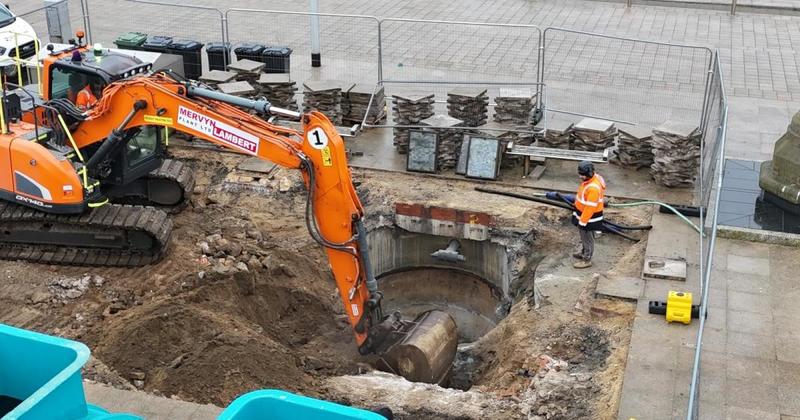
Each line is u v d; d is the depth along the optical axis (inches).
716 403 434.6
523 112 695.7
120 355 463.2
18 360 184.4
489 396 462.3
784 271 551.8
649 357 470.0
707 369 460.1
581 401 445.1
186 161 704.4
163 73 526.9
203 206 641.6
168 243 561.0
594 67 916.0
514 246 607.5
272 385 459.5
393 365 500.4
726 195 637.9
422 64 919.0
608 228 570.3
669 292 509.4
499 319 607.5
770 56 958.4
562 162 705.0
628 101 823.7
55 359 180.4
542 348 497.7
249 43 896.3
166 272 550.6
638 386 446.6
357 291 476.7
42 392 162.7
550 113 795.4
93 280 540.1
